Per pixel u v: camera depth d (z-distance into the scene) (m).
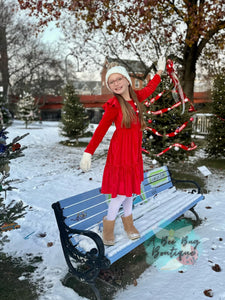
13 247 3.30
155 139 6.85
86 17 10.13
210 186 6.26
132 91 2.49
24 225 3.95
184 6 9.16
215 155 10.03
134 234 2.55
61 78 37.56
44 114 42.06
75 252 2.31
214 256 3.06
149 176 4.07
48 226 3.95
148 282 2.61
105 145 14.01
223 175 7.42
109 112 2.28
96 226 2.83
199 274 2.70
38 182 6.60
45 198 5.28
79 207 2.67
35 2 9.84
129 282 2.62
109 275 2.71
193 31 8.74
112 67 2.38
